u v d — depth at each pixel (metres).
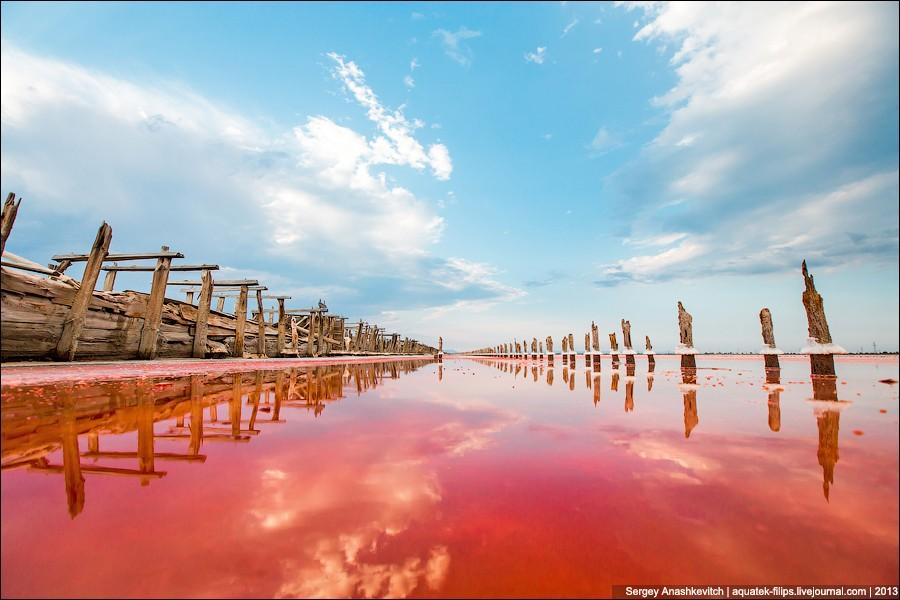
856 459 2.96
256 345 20.52
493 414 5.16
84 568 1.54
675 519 2.01
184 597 1.38
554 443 3.55
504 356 59.28
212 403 5.60
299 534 1.84
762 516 2.04
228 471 2.72
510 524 1.95
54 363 8.17
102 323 10.18
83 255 14.45
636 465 2.89
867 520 1.98
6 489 2.31
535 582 1.48
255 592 1.42
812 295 9.14
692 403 5.96
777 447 3.32
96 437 3.53
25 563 1.56
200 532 1.85
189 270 14.97
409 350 73.69
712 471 2.73
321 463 2.93
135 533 1.82
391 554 1.68
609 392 7.79
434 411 5.39
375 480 2.58
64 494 2.26
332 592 1.43
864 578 1.51
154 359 11.88
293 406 5.66
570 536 1.83
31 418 4.03
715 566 1.59
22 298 7.99
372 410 5.45
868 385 7.83
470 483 2.54
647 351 14.88
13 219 7.88
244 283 18.14
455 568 1.58
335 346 32.62
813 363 9.11
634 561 1.63
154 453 3.11
